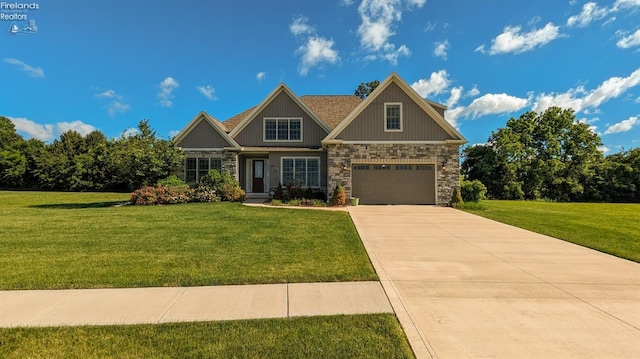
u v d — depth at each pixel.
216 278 5.35
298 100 20.69
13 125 48.16
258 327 3.68
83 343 3.34
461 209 16.05
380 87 18.25
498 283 5.27
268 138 20.88
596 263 6.53
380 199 18.27
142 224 10.70
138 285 5.05
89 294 4.70
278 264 6.17
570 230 10.38
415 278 5.50
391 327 3.68
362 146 18.25
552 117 35.81
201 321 3.84
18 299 4.51
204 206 16.05
